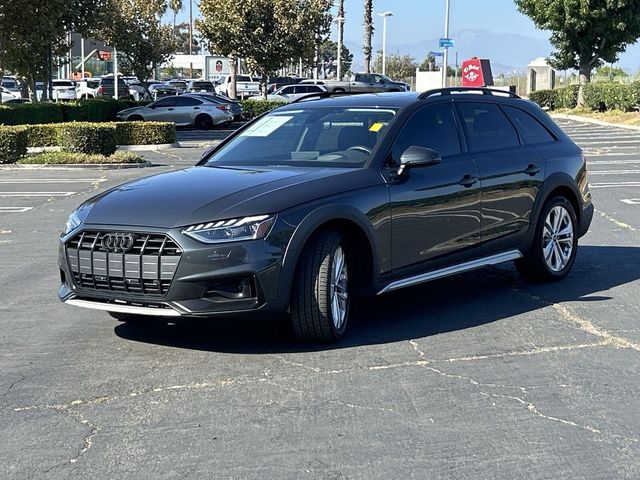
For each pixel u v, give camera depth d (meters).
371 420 4.74
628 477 4.05
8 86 53.56
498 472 4.09
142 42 47.69
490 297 7.65
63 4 32.03
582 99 40.88
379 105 7.20
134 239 5.67
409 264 6.65
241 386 5.30
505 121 7.93
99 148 22.66
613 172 18.33
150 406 4.98
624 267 8.88
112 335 6.46
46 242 10.72
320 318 5.88
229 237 5.55
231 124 39.25
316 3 41.78
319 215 5.84
